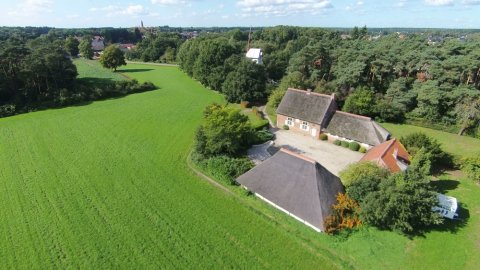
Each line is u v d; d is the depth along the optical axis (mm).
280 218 29188
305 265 24078
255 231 27719
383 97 62812
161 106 69125
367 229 27234
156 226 28203
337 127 48500
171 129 54094
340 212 27812
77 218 29141
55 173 37344
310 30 171250
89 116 60500
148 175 37312
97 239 26516
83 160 40969
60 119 58250
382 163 32656
